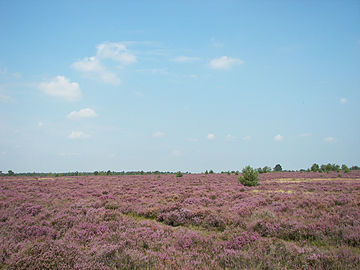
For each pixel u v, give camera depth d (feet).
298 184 105.50
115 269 20.29
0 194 69.77
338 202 48.03
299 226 31.35
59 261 20.24
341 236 28.53
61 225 34.24
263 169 267.80
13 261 20.24
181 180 143.02
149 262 22.09
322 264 20.92
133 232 30.63
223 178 163.63
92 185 109.60
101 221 35.63
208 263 22.15
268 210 41.19
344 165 221.66
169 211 45.09
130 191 81.41
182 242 27.45
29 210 45.03
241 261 22.03
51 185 108.06
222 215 38.65
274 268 20.45
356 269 19.62
